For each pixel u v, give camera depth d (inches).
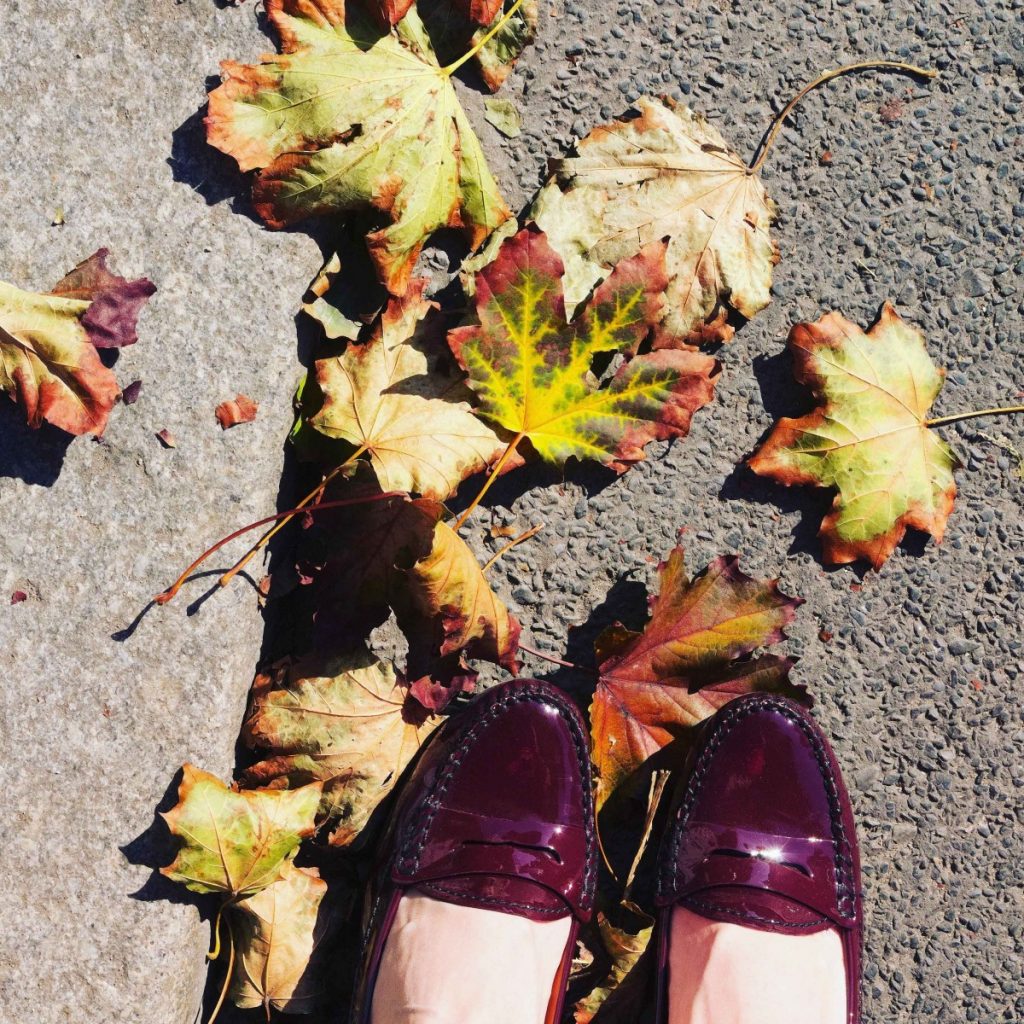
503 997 29.6
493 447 29.0
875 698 31.5
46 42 28.0
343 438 28.1
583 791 30.3
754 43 31.2
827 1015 30.3
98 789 28.0
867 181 31.5
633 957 30.6
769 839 30.5
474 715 30.1
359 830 29.7
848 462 30.7
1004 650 31.7
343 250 29.2
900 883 31.6
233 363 28.4
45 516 28.0
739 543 31.2
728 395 31.2
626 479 30.9
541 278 28.2
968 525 31.6
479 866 29.7
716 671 30.4
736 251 30.5
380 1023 29.5
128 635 28.1
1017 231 31.7
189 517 28.2
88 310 27.8
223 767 28.6
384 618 29.5
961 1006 31.6
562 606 30.9
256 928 29.0
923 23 31.5
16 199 27.9
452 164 29.1
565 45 30.8
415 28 29.2
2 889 27.9
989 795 31.6
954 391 31.6
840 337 30.6
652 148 30.1
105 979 28.0
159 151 28.2
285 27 28.1
